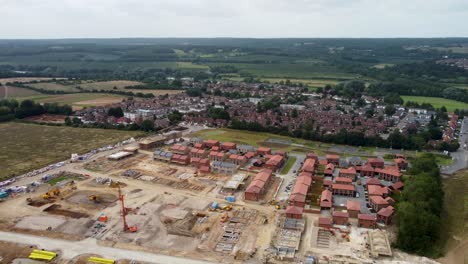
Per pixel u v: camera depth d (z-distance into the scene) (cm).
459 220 14875
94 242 13312
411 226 13088
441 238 13712
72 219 14938
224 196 17525
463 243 13062
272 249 12962
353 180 19712
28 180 19100
